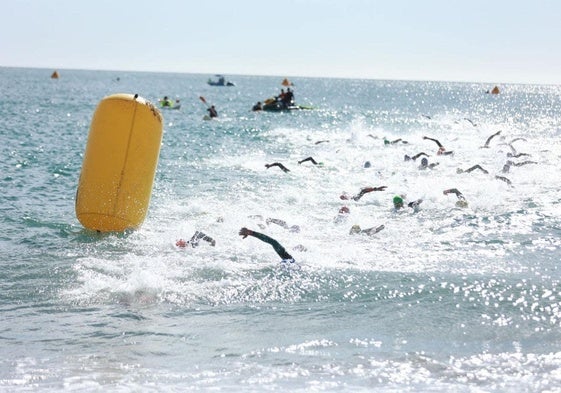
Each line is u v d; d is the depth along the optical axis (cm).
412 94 13362
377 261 1001
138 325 738
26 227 1191
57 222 1233
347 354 660
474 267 971
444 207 1420
